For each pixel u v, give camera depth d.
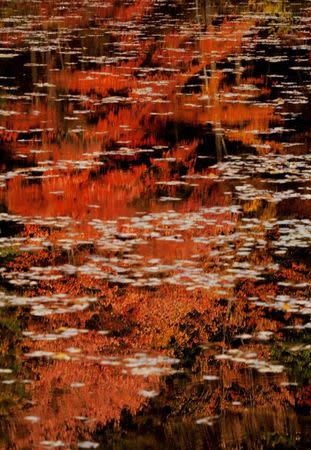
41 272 13.38
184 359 10.68
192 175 19.98
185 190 18.64
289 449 8.81
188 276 13.35
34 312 11.83
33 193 18.11
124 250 14.47
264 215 16.70
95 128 24.80
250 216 16.64
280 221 16.31
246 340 11.32
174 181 19.41
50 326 11.45
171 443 8.81
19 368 10.23
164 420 9.25
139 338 11.23
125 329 11.44
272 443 8.88
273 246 14.84
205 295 12.63
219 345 11.15
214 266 13.82
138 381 10.00
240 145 23.03
